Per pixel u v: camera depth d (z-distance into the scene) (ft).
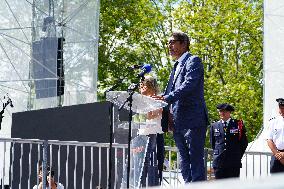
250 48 103.30
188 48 20.27
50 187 26.32
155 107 19.33
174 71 20.43
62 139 34.17
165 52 106.22
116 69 108.37
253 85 100.32
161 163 22.62
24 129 35.68
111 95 20.06
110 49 109.29
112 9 108.68
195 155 19.33
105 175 30.01
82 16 57.62
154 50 108.88
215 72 102.53
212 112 97.91
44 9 53.26
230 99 97.55
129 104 19.71
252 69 103.45
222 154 31.71
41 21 53.06
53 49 51.08
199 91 19.58
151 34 108.27
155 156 22.15
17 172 32.60
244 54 103.60
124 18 109.09
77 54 57.47
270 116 48.14
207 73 101.60
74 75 57.21
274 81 48.47
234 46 102.42
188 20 100.83
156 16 105.60
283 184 4.25
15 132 35.91
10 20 54.60
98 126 32.94
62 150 33.27
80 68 57.82
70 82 56.65
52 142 26.08
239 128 31.81
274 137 29.30
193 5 102.47
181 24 102.53
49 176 26.43
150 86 22.34
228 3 100.37
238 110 97.30
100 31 108.37
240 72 103.30
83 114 33.37
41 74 51.42
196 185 4.44
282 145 29.07
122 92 19.60
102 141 32.65
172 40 20.17
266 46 49.24
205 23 100.32
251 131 99.30
